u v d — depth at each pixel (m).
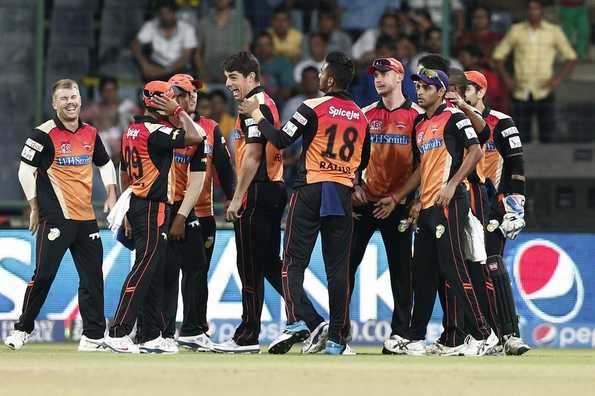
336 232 29.78
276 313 41.44
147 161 30.81
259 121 29.89
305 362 26.53
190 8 54.94
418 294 31.48
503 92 51.72
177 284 32.72
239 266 31.78
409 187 31.98
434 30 53.34
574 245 42.59
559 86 51.81
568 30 52.66
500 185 33.09
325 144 29.56
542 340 42.38
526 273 42.38
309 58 54.41
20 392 18.83
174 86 32.47
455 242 30.23
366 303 41.62
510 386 20.81
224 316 41.28
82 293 33.00
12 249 41.16
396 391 19.64
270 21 54.38
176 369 23.62
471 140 29.83
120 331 31.00
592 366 26.66
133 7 55.47
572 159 50.12
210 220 33.88
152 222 30.91
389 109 32.09
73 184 32.59
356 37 55.19
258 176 31.22
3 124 52.38
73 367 23.95
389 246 32.75
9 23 53.84
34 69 53.62
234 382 20.97
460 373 23.50
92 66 54.53
